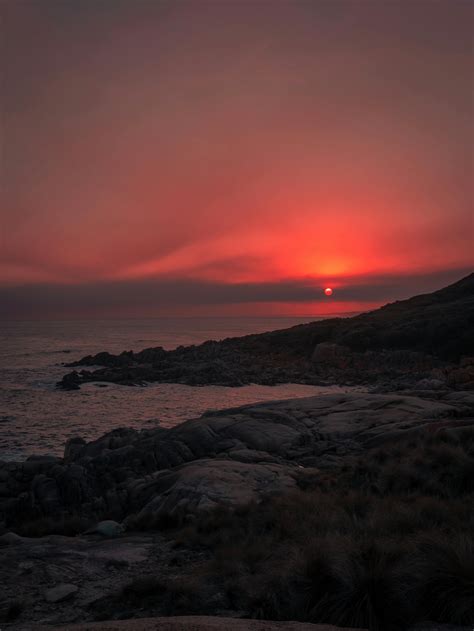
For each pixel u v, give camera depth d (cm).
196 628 454
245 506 1095
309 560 587
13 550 900
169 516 1187
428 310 8231
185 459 1870
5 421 3762
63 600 662
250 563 738
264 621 485
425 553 562
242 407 2420
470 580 471
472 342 6475
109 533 1156
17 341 15488
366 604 480
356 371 6284
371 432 1888
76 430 3434
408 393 2606
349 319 9294
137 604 631
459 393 2492
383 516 852
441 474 1170
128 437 2247
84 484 1777
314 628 453
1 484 1920
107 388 5644
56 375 6788
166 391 5422
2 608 633
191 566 811
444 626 448
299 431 1975
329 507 1004
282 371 6475
